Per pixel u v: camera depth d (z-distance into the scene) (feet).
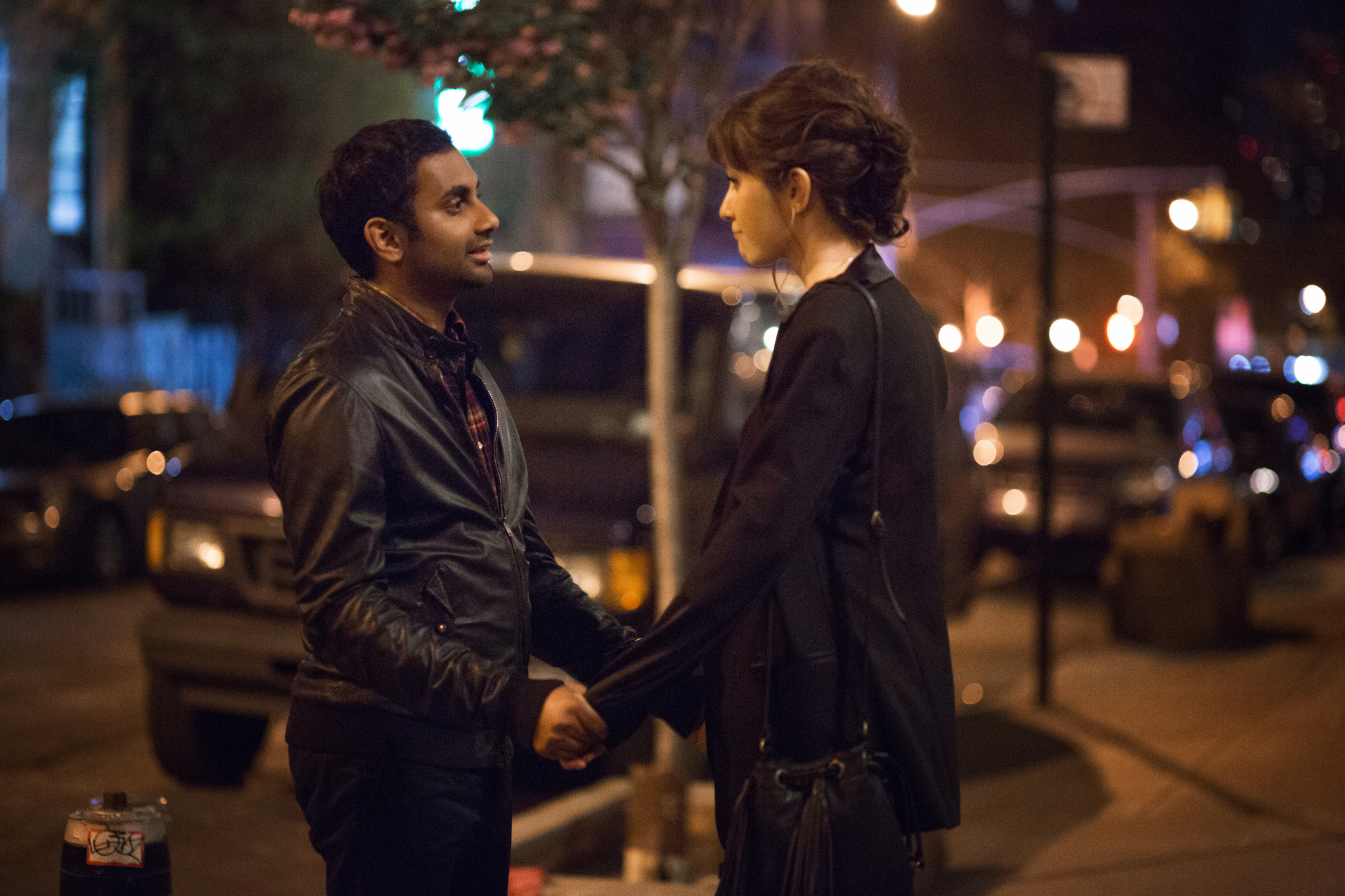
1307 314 194.80
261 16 65.26
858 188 8.84
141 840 10.14
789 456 8.20
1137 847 21.03
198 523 22.34
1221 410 61.52
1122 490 51.24
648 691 8.39
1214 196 155.94
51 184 75.41
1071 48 195.83
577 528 21.58
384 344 9.36
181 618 22.34
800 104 8.79
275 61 65.62
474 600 9.29
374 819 9.16
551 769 25.38
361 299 9.50
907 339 8.63
